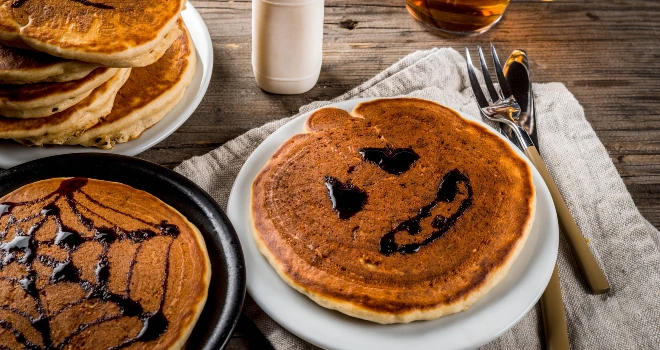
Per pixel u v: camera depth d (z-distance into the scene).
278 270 0.62
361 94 0.79
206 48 0.78
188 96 0.75
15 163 0.68
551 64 0.86
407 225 0.65
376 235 0.64
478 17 0.85
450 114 0.73
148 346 0.58
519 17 0.91
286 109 0.79
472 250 0.63
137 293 0.60
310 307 0.61
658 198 0.74
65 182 0.66
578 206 0.71
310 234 0.64
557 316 0.63
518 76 0.81
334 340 0.60
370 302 0.60
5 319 0.58
